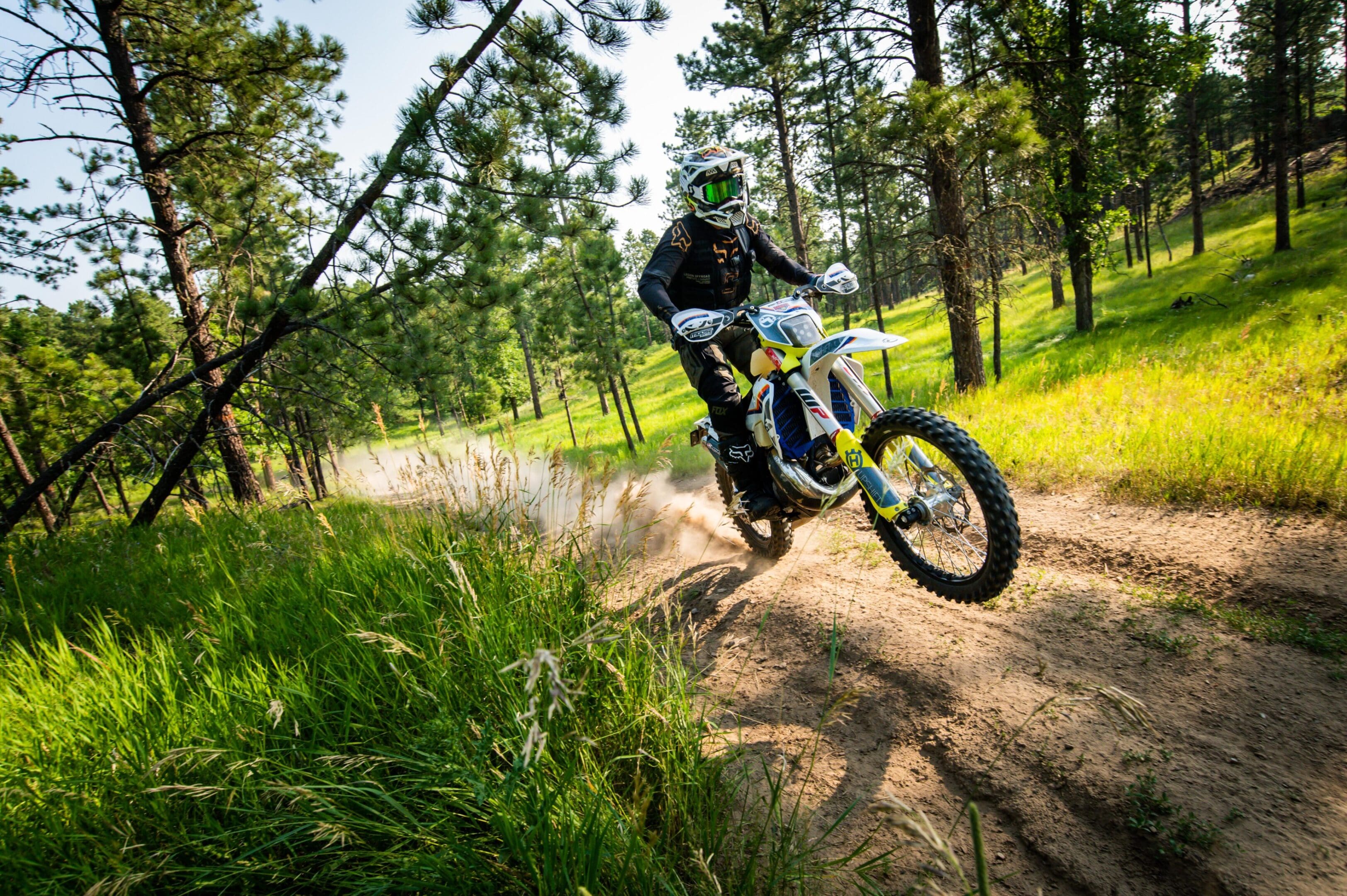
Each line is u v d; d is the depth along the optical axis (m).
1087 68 14.59
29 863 2.01
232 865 2.04
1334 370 6.21
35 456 15.49
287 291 7.58
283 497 10.14
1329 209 33.81
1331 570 3.12
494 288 7.41
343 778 2.36
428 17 6.40
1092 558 3.73
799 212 19.69
